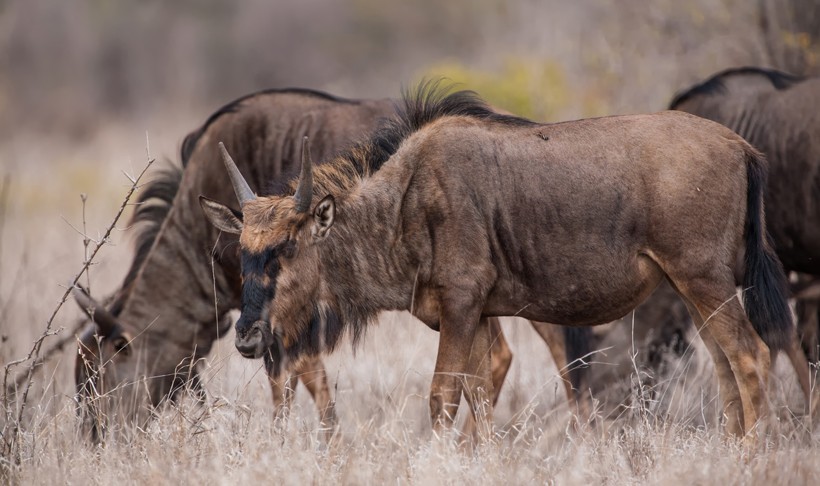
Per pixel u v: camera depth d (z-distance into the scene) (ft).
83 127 337.72
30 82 386.11
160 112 336.08
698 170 64.44
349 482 56.54
